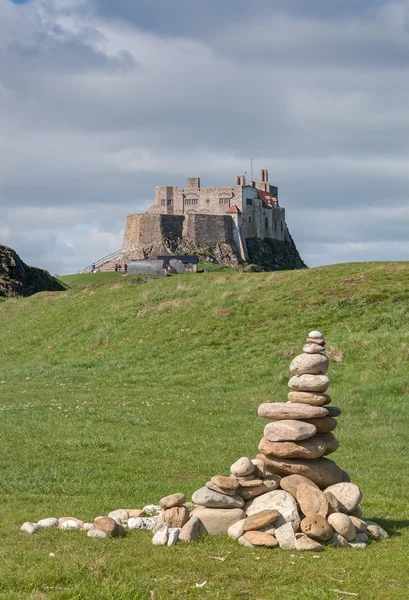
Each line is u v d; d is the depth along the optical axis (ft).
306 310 126.93
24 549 34.04
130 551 34.06
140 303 148.66
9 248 387.55
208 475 54.19
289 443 40.06
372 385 93.15
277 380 101.24
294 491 39.45
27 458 58.23
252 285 146.10
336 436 71.72
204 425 75.87
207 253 621.31
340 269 147.95
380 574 31.22
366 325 116.47
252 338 120.88
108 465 56.44
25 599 27.40
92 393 97.40
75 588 28.14
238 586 29.66
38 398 93.30
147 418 78.54
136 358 121.29
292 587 29.68
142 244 624.59
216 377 107.14
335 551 34.78
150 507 42.27
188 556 33.37
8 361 136.67
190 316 135.13
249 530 36.32
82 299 164.45
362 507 45.37
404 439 70.59
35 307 170.60
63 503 44.91
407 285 129.80
